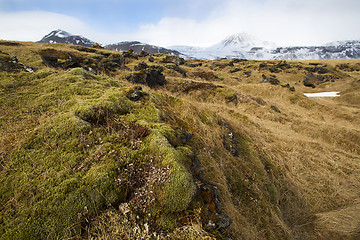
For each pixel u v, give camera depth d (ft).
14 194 7.08
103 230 6.77
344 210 17.06
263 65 171.73
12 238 5.95
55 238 6.22
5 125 10.74
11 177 7.77
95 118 11.30
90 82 16.37
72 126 10.03
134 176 8.57
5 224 6.24
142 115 13.03
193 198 8.18
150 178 8.32
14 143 9.27
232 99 46.39
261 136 26.50
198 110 20.13
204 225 7.79
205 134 16.42
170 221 7.45
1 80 14.75
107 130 10.63
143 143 10.06
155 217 7.45
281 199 16.52
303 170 21.81
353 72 178.40
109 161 8.73
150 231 7.04
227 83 84.33
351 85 106.22
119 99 13.50
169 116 15.47
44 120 10.86
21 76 15.96
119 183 8.03
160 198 7.84
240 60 244.42
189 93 46.26
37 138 9.49
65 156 8.75
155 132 10.79
